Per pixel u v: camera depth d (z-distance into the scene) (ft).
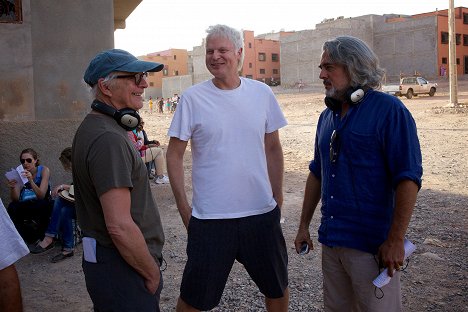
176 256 18.17
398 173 8.04
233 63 10.10
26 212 19.75
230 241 10.25
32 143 22.85
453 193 26.50
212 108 10.09
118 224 7.13
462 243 18.45
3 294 7.24
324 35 218.59
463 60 220.02
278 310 10.95
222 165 10.05
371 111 8.32
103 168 7.14
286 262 10.93
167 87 275.80
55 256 18.54
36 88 23.02
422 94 122.93
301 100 134.82
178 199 10.64
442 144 44.60
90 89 7.80
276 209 10.66
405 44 219.00
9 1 22.09
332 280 9.27
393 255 7.96
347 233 8.60
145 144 28.19
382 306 8.50
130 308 7.59
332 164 8.77
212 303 10.43
